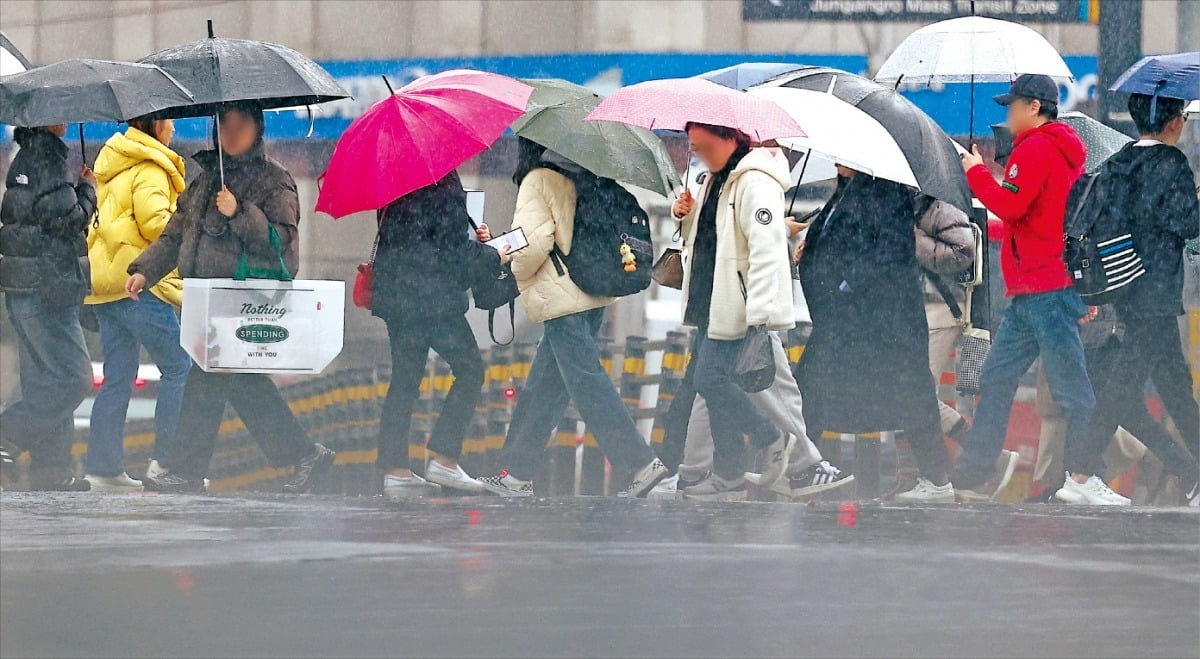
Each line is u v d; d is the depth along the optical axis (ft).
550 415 91.30
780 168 84.38
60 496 81.35
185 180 97.81
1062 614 52.70
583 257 86.79
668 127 80.48
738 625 50.19
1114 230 86.53
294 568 59.11
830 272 86.43
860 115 83.97
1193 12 133.49
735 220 84.12
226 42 86.28
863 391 86.48
